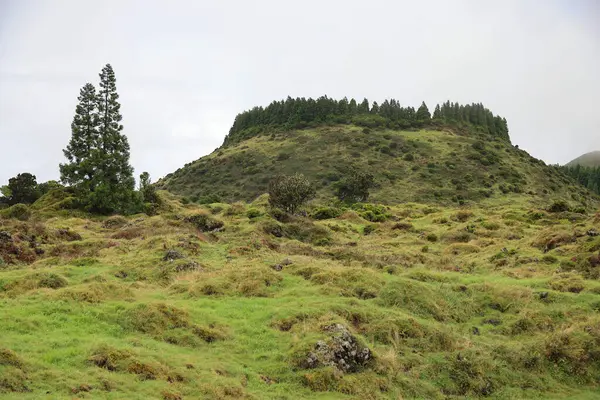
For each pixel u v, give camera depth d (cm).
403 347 1928
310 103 19588
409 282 2458
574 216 5694
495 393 1744
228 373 1553
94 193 5719
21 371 1258
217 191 14062
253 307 2147
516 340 2114
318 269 2680
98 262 2847
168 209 6275
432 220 6038
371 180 10556
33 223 3778
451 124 19062
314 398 1510
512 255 3509
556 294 2430
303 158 15200
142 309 1867
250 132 19938
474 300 2467
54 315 1773
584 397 1742
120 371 1394
